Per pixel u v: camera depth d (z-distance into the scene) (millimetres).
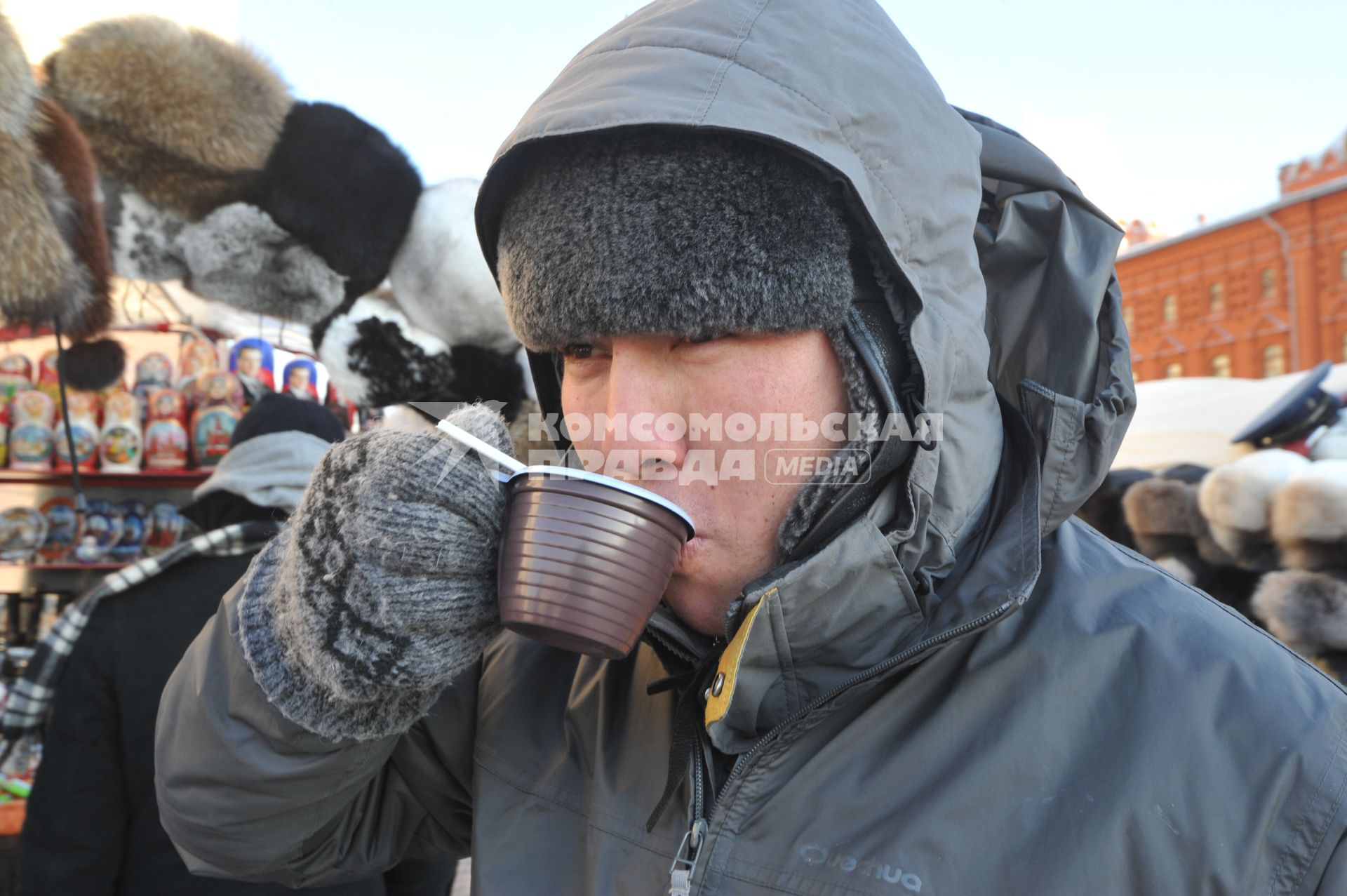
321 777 813
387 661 675
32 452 3146
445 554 673
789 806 763
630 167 707
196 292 2551
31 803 1638
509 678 1012
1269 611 2188
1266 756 688
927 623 806
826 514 752
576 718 943
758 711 813
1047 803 711
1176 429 2529
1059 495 888
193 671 836
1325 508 2107
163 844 1663
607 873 831
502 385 2604
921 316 746
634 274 692
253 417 2109
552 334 760
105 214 2412
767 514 763
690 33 757
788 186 700
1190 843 672
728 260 685
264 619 752
